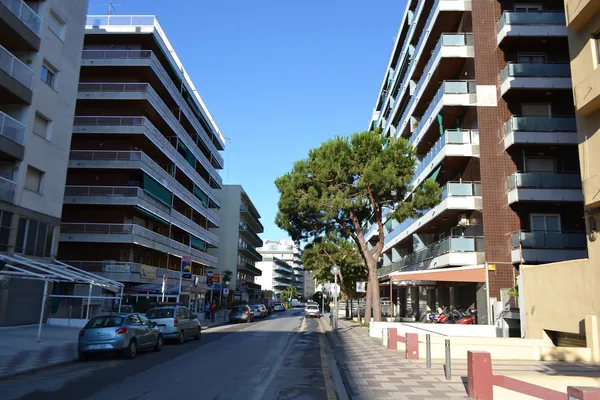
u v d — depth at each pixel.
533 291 17.47
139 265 36.28
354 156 24.39
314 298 122.25
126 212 37.22
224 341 21.36
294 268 166.00
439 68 28.94
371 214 27.80
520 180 23.75
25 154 22.94
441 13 28.23
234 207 77.88
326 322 42.09
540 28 25.02
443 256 26.31
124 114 38.78
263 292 113.81
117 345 13.97
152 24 39.88
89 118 36.91
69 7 26.89
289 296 143.38
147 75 39.41
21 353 14.17
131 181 38.03
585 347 14.26
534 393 7.31
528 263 23.03
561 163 24.73
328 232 27.55
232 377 11.19
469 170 27.17
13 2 22.05
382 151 24.66
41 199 24.28
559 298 15.77
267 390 9.62
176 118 46.50
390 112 49.75
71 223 35.53
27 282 23.30
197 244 54.25
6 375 10.55
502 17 25.67
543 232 23.28
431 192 24.58
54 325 24.19
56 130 25.66
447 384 9.98
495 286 23.84
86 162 36.22
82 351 13.80
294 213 26.06
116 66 37.94
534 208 24.59
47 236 24.69
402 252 45.34
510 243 24.27
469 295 27.53
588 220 14.18
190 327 21.02
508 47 26.20
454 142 26.41
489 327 21.59
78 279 19.23
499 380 7.92
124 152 36.38
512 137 24.20
